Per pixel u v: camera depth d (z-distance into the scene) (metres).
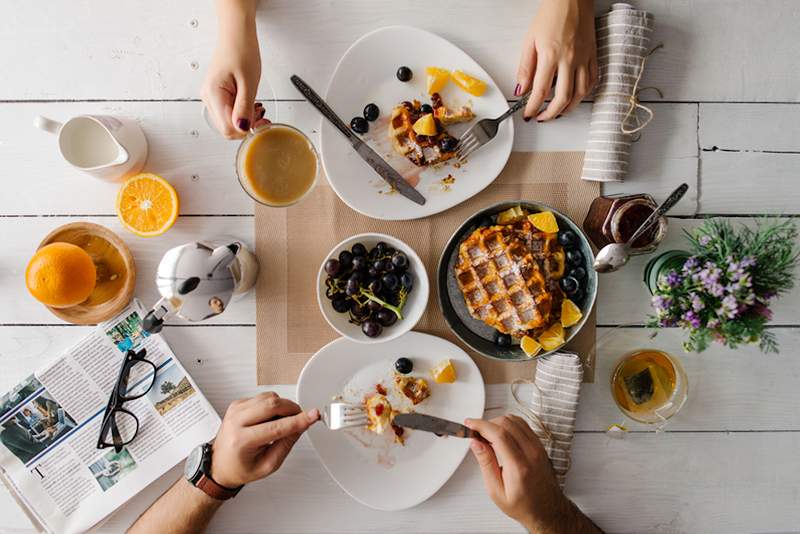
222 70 0.83
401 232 0.92
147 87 0.91
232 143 0.91
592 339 0.93
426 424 0.83
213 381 0.93
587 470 0.94
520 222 0.89
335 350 0.91
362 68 0.89
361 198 0.90
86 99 0.91
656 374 0.90
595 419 0.93
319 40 0.90
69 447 0.92
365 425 0.90
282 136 0.85
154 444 0.92
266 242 0.92
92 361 0.92
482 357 0.93
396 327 0.89
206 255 0.80
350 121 0.90
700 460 0.95
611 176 0.88
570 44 0.84
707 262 0.77
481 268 0.88
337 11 0.90
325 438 0.92
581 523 0.86
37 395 0.91
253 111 0.83
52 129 0.82
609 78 0.87
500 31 0.91
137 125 0.89
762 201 0.93
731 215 0.93
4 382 0.92
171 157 0.91
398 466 0.93
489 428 0.82
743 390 0.94
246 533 0.94
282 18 0.90
